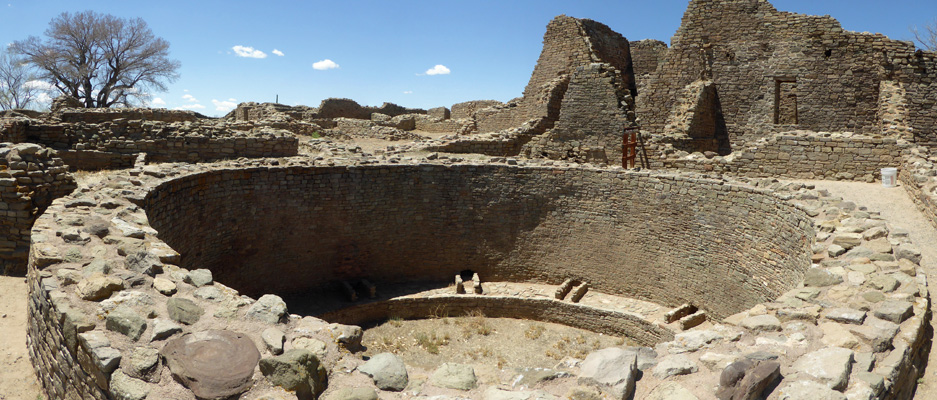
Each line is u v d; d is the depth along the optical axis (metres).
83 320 7.09
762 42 28.86
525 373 6.70
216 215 17.66
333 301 20.17
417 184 21.28
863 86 27.36
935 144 26.34
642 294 20.45
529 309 20.75
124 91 53.53
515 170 21.48
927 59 26.52
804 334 7.45
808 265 14.07
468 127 36.91
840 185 19.50
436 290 21.42
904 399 6.96
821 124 28.11
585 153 27.11
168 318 7.46
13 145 14.65
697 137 28.02
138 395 6.00
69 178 15.09
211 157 22.06
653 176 19.73
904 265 9.66
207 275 8.80
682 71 30.12
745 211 17.25
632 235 20.33
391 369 6.67
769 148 21.80
